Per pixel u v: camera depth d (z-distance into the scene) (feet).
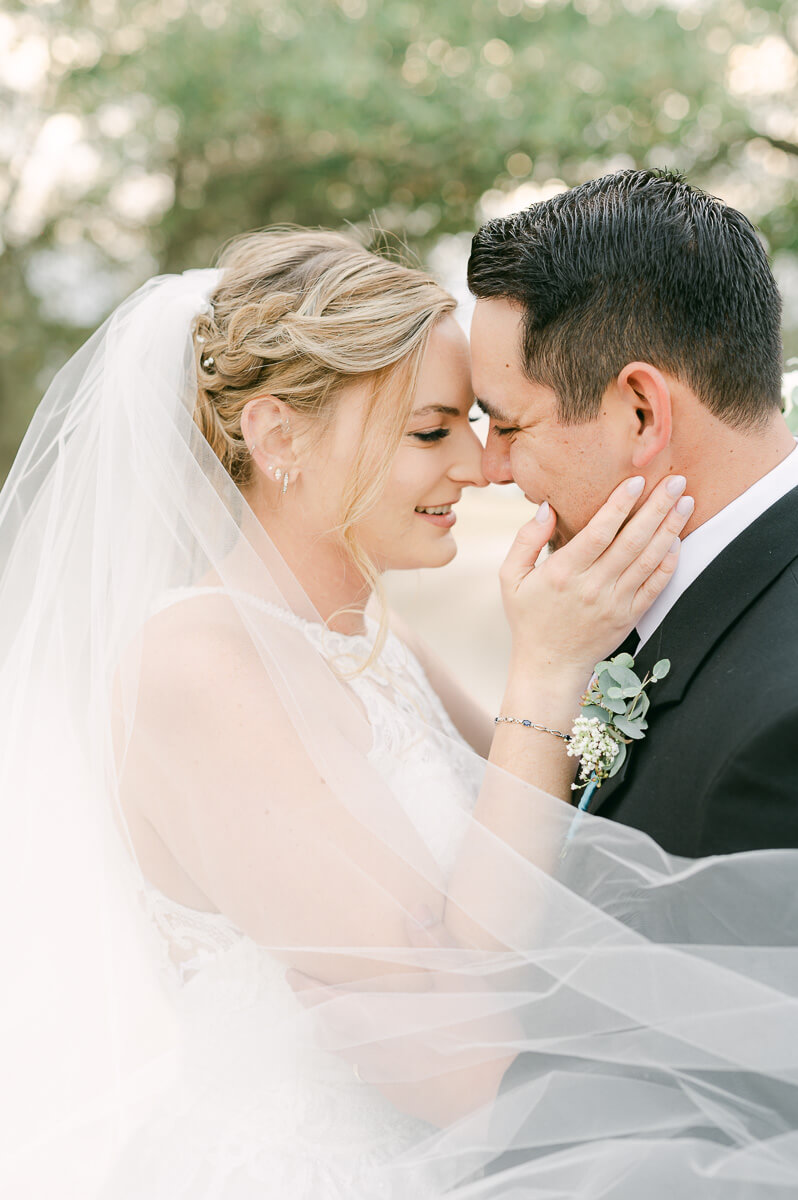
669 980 4.91
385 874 5.50
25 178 35.17
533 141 29.32
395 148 32.07
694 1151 4.80
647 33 29.22
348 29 29.40
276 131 33.14
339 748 5.83
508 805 5.67
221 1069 5.87
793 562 5.46
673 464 5.80
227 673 5.75
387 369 6.34
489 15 29.81
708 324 5.58
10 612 6.45
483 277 6.00
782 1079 4.75
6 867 5.98
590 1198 4.92
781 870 4.75
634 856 5.21
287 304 6.50
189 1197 5.64
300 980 5.58
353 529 6.64
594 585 5.79
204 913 5.92
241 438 6.68
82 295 38.06
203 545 6.20
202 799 5.60
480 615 24.43
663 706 5.53
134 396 6.24
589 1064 5.14
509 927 5.31
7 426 37.76
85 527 6.26
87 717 6.05
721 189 32.09
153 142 34.19
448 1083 5.41
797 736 4.74
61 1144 5.83
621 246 5.65
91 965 5.96
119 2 31.55
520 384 5.95
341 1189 5.62
